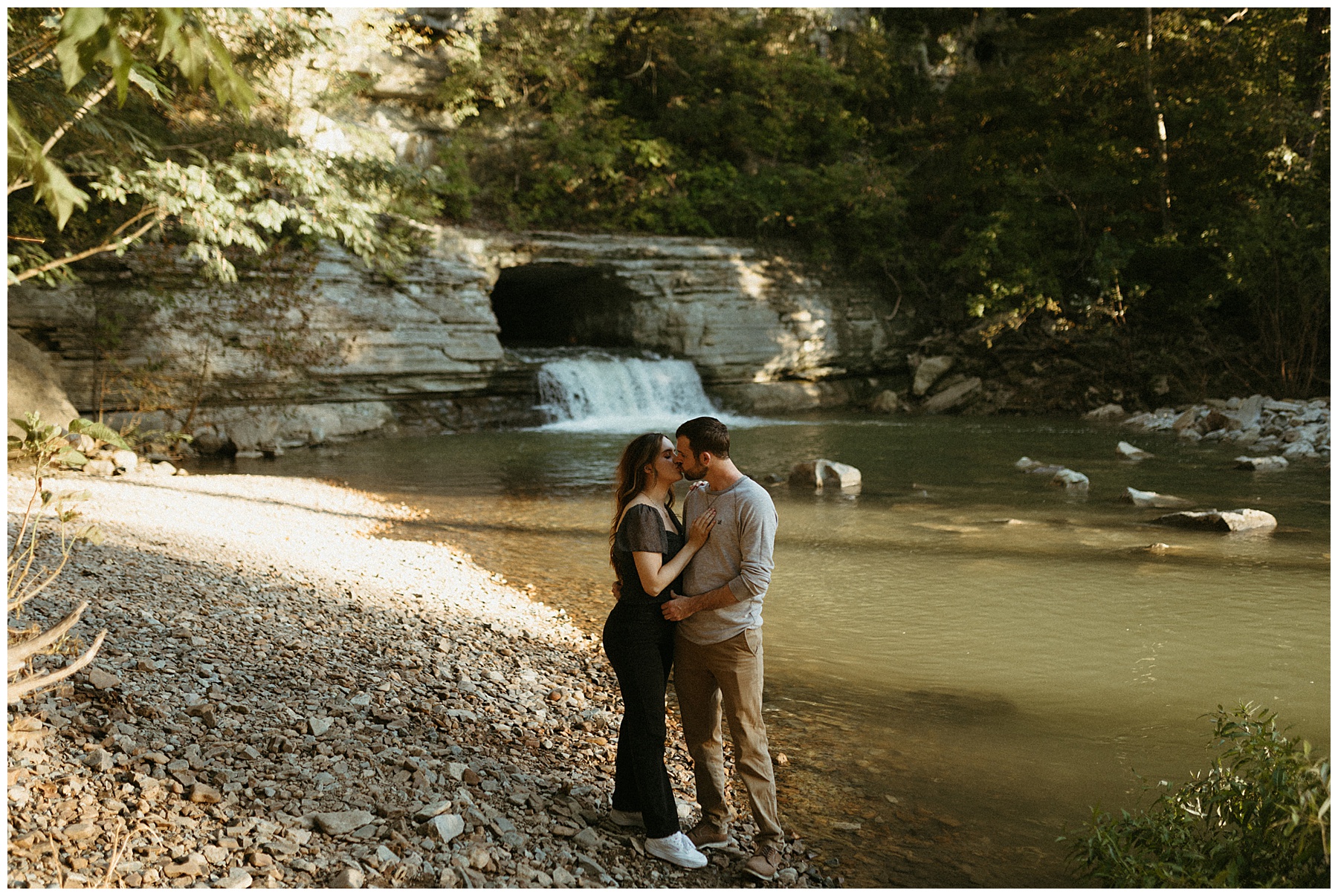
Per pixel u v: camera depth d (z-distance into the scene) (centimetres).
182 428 1688
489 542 991
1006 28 3189
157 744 365
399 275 1977
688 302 2419
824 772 455
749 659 352
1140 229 2558
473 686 517
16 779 319
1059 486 1329
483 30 2461
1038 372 2527
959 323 2753
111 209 1436
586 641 655
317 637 572
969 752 480
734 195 2598
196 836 309
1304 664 607
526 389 2189
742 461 1598
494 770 407
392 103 2395
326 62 2070
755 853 358
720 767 366
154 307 1658
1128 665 610
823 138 2828
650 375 2356
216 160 1405
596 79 2728
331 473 1459
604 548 973
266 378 1800
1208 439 1875
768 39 2819
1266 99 2370
